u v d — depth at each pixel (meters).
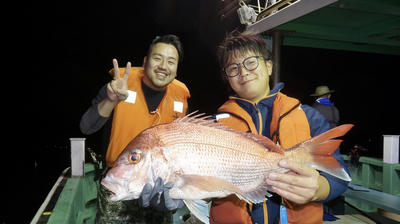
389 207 3.68
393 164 4.76
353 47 5.95
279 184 1.21
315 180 1.20
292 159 1.28
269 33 4.58
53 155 25.89
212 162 1.29
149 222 2.07
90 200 4.77
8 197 12.87
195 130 1.34
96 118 1.72
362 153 16.27
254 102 1.57
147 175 1.26
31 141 37.00
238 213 1.42
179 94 2.33
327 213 2.71
